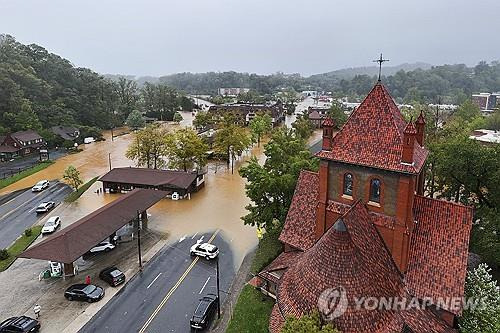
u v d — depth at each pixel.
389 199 29.73
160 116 193.25
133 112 168.75
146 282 45.50
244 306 39.38
